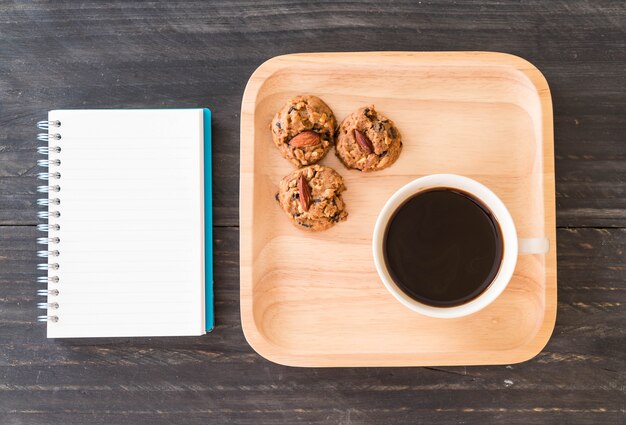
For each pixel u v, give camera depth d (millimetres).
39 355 699
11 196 705
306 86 670
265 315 667
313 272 667
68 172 680
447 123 670
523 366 694
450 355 659
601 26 700
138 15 705
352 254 667
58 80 705
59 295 678
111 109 699
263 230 668
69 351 699
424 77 668
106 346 699
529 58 700
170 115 681
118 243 680
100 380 698
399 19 701
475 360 659
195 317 678
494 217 637
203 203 683
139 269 679
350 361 659
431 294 642
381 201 669
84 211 680
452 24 701
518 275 666
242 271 660
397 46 701
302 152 658
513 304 666
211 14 704
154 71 704
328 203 653
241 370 696
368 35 701
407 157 670
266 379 696
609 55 700
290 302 667
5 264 702
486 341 665
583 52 700
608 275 694
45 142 707
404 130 670
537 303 663
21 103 705
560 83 700
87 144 680
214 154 699
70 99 705
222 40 703
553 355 693
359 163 659
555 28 701
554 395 692
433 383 696
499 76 668
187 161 681
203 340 697
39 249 703
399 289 633
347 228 668
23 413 698
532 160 669
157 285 679
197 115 681
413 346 665
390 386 696
